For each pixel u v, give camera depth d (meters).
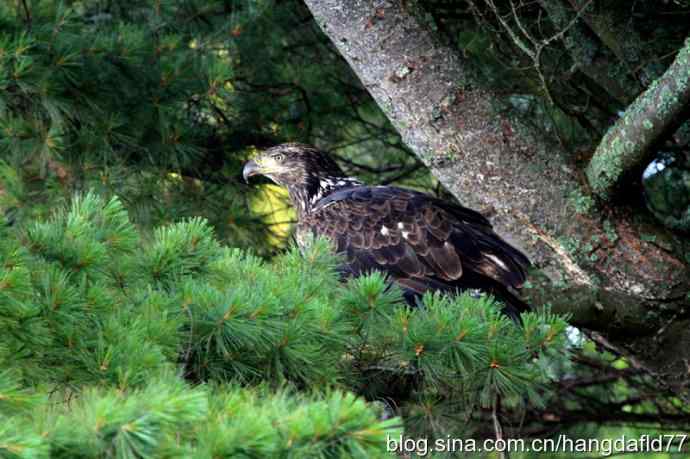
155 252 7.82
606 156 10.55
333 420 5.18
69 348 6.91
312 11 11.36
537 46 10.93
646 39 12.35
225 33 13.74
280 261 8.82
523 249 11.07
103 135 12.77
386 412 8.42
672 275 10.72
